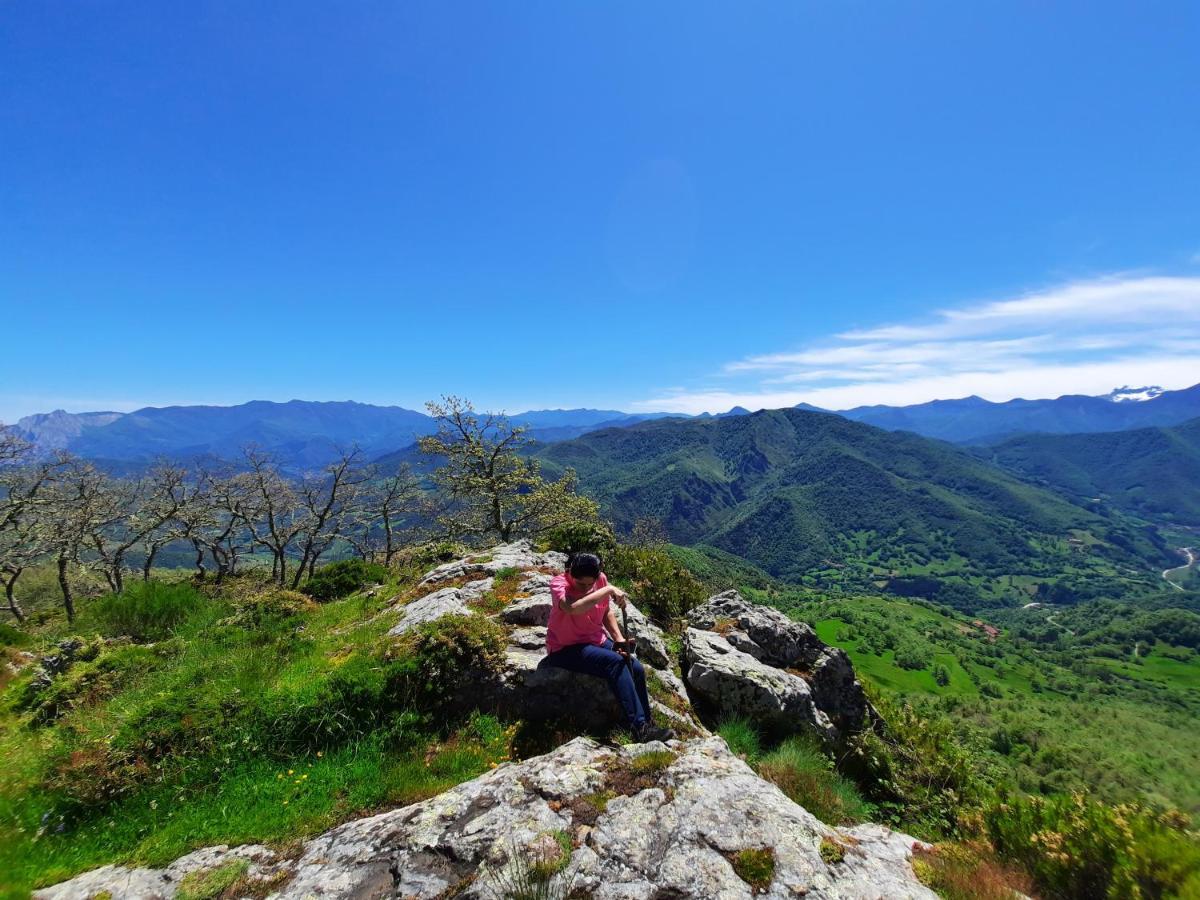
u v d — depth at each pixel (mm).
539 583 11062
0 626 14148
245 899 4160
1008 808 5641
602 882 3781
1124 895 4418
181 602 14711
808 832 4395
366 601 13594
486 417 38656
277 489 56438
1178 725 98688
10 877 4645
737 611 12164
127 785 5809
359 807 5504
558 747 5949
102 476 53656
